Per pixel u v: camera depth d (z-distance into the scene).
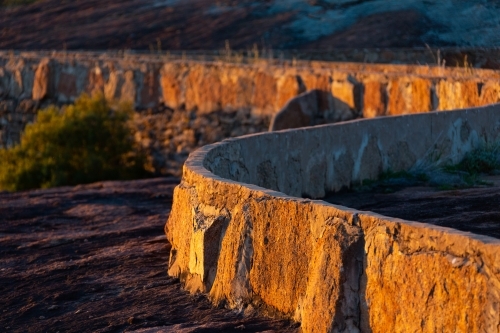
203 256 7.43
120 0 55.62
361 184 11.50
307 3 43.94
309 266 6.11
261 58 27.38
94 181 24.56
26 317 7.73
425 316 5.06
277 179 10.20
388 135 11.88
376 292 5.49
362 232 5.67
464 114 12.90
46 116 26.17
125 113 26.02
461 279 4.84
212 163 8.88
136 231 11.38
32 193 16.27
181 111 25.31
